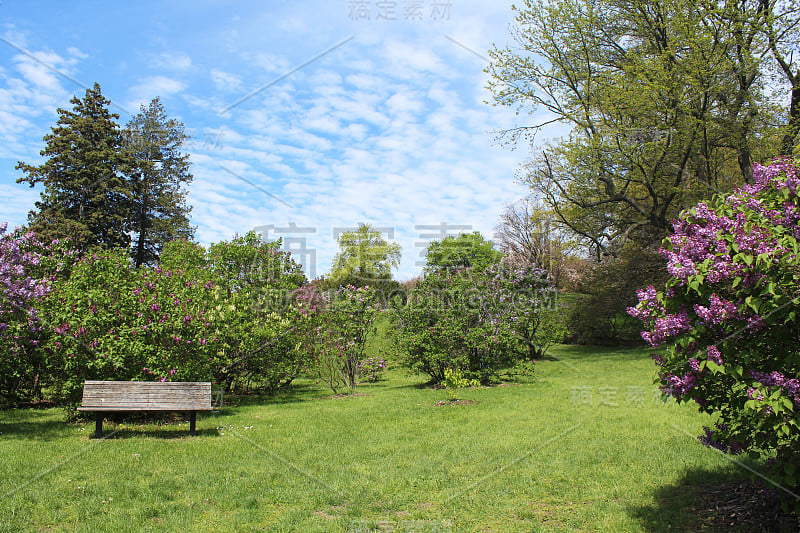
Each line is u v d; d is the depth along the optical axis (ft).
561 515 15.61
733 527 13.51
